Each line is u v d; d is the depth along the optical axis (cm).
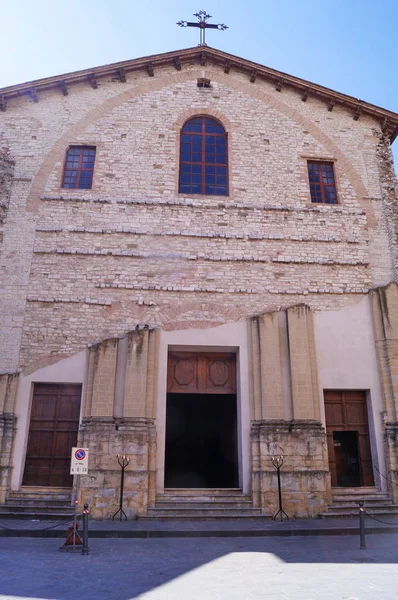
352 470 1481
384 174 1806
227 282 1566
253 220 1662
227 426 2089
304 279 1598
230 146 1775
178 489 1380
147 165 1708
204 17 1955
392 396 1470
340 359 1517
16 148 1698
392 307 1559
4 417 1355
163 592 634
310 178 1784
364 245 1670
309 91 1869
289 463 1342
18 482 1333
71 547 928
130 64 1820
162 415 1409
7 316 1473
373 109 1866
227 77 1891
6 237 1565
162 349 1474
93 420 1341
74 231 1586
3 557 850
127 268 1554
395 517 1302
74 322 1483
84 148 1738
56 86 1788
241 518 1255
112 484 1277
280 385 1430
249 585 667
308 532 1118
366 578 700
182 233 1608
